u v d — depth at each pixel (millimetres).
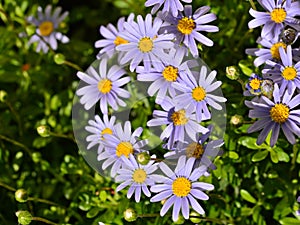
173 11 316
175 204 302
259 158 338
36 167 427
